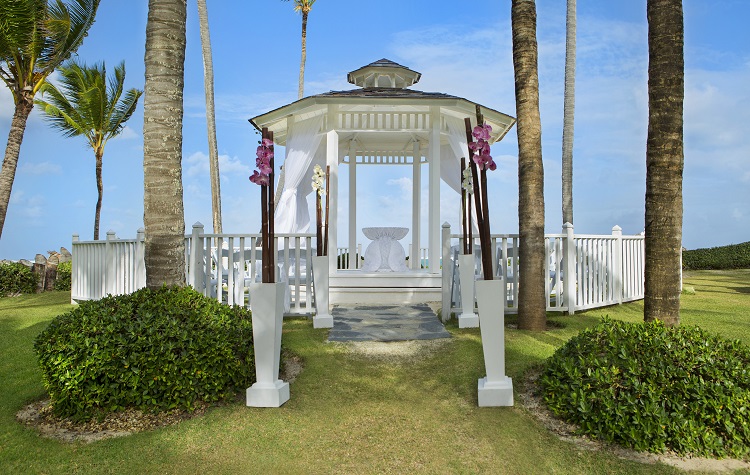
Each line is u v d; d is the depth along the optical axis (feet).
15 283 45.83
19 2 32.65
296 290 26.27
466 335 21.47
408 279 31.65
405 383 16.35
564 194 47.52
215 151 52.80
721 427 11.84
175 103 16.83
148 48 16.71
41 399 15.75
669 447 11.88
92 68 59.36
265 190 14.78
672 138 16.61
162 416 13.92
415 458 11.79
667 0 16.61
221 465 11.39
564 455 11.84
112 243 32.68
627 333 14.39
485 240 14.49
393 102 30.71
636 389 12.26
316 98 31.01
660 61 16.62
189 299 16.05
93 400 13.62
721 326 21.84
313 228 37.24
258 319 14.64
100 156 64.95
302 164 34.30
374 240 37.50
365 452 12.05
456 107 31.50
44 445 12.37
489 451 12.08
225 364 14.64
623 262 31.73
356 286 31.42
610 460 11.53
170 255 16.58
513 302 26.53
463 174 24.66
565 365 13.84
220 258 25.86
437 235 32.32
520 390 15.40
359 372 17.29
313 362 18.19
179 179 16.99
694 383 12.08
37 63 36.96
